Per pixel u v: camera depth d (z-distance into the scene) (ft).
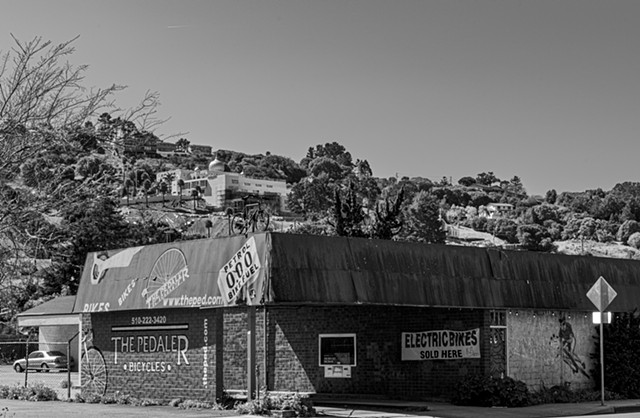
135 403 81.10
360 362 90.27
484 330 82.28
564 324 89.92
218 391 76.64
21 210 31.55
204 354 77.66
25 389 90.68
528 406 79.66
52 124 32.63
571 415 71.92
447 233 512.63
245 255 72.49
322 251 72.54
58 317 140.97
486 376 81.30
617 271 94.32
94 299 88.58
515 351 84.89
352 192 216.13
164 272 80.94
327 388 91.66
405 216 440.04
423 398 85.61
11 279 32.50
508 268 84.38
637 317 93.66
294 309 93.45
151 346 82.79
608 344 91.71
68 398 87.61
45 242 32.94
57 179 32.35
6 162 31.81
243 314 95.50
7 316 33.09
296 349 93.09
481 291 81.51
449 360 84.43
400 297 75.72
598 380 91.66
